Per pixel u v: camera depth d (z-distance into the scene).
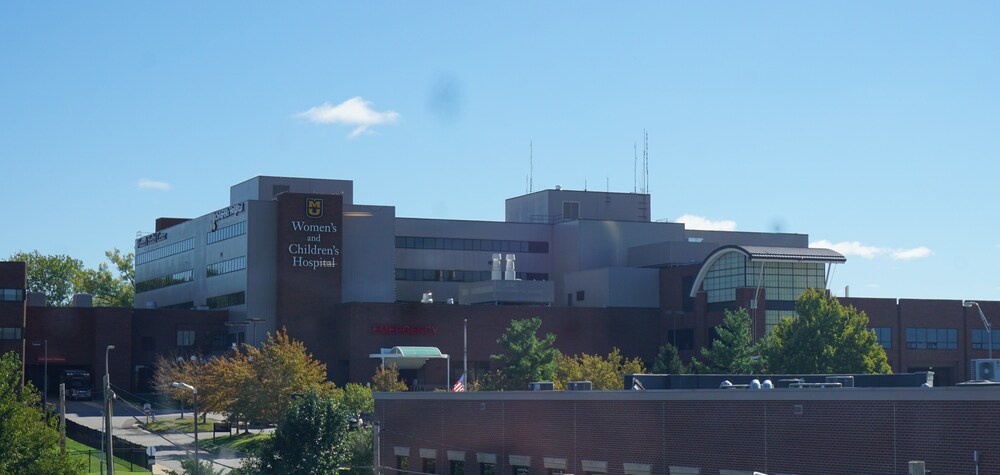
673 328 161.38
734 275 148.00
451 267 179.25
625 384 66.31
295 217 157.88
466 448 68.31
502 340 136.50
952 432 43.16
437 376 153.25
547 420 62.47
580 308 161.50
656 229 181.75
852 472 46.66
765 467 50.22
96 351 160.38
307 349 156.62
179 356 159.38
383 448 76.00
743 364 129.12
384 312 153.62
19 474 69.88
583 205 190.50
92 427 128.62
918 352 148.00
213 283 170.50
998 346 151.88
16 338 147.12
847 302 145.50
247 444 113.94
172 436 123.94
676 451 54.53
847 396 47.09
